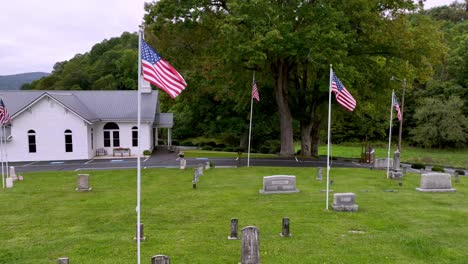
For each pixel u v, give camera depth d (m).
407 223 13.44
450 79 71.75
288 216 14.49
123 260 10.24
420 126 64.25
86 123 37.09
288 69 38.00
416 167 34.47
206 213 15.23
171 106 59.03
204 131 63.78
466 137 61.38
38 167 31.61
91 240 12.03
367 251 10.67
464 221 13.71
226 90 44.97
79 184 20.81
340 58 30.59
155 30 35.62
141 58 10.23
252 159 36.22
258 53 28.83
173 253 10.70
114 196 19.17
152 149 45.94
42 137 36.88
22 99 41.22
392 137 74.44
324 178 24.33
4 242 12.02
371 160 36.78
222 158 37.09
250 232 9.45
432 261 10.03
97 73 87.00
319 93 38.78
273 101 44.00
